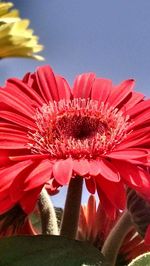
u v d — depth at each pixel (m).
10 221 0.37
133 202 0.37
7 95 0.42
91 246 0.34
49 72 0.44
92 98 0.44
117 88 0.44
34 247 0.34
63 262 0.33
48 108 0.42
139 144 0.38
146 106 0.42
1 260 0.33
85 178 0.35
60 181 0.33
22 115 0.41
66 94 0.44
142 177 0.35
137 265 0.34
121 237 0.38
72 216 0.35
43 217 0.38
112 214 0.35
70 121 0.42
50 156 0.38
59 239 0.34
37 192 0.34
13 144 0.39
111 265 0.38
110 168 0.36
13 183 0.34
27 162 0.36
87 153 0.38
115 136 0.39
